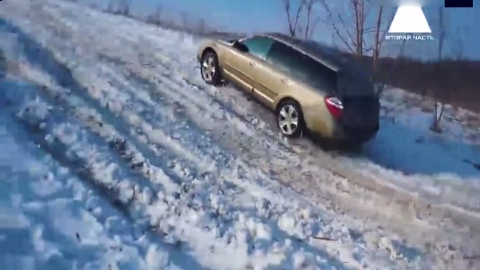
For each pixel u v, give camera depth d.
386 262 6.11
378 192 7.77
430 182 8.41
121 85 8.45
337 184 7.75
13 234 4.67
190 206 6.10
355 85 8.59
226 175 7.22
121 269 4.66
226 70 9.28
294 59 8.73
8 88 7.29
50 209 5.20
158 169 6.66
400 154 8.92
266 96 8.82
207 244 5.55
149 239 5.30
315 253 5.92
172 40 9.82
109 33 9.68
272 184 7.32
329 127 8.31
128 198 5.91
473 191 8.42
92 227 5.16
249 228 6.05
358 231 6.68
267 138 8.43
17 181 5.48
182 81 9.26
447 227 7.25
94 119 7.33
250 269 5.29
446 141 9.44
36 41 8.79
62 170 5.94
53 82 7.85
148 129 7.64
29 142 6.28
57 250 4.66
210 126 8.33
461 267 6.38
